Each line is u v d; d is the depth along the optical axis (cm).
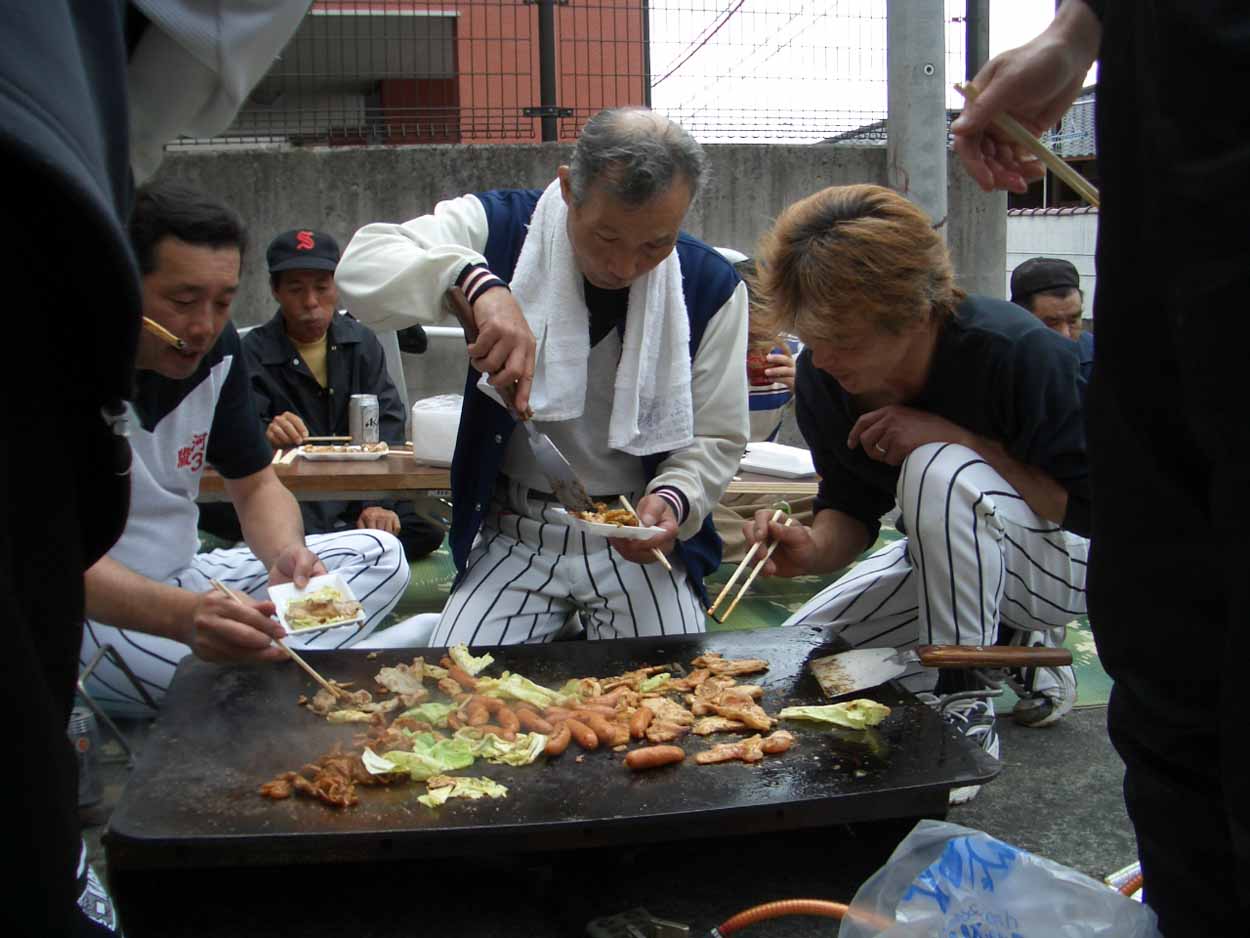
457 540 303
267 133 814
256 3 147
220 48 146
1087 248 1125
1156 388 122
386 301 276
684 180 253
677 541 304
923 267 254
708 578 484
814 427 313
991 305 279
